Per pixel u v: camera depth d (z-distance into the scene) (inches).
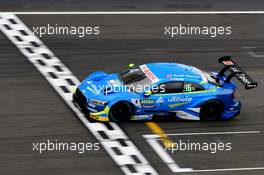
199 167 2333.9
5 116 2588.6
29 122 2554.1
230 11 3725.4
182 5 3759.8
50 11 3570.4
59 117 2603.3
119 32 3412.9
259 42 3454.7
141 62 3149.6
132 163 2331.4
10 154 2326.5
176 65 2738.7
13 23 3410.4
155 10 3666.3
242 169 2338.8
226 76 2792.8
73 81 2923.2
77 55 3169.3
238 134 2588.6
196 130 2593.5
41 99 2741.1
